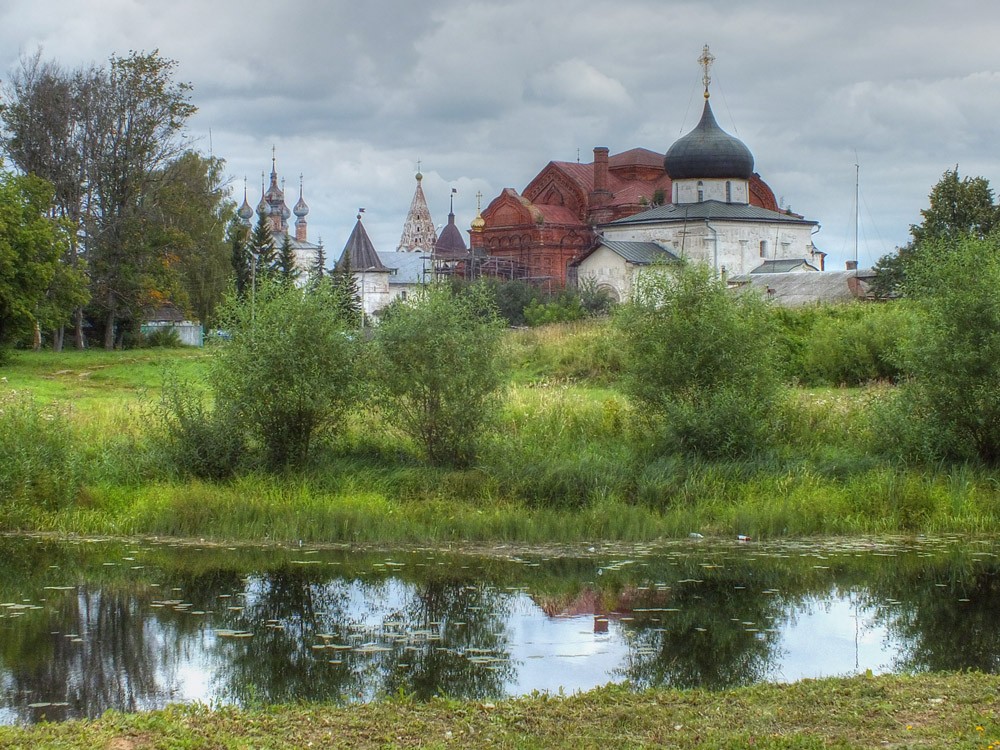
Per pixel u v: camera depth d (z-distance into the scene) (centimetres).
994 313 3228
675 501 3005
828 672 1739
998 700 1454
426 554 2606
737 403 3338
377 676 1720
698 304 3531
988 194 8344
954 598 2216
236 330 3212
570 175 15762
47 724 1393
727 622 2034
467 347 3194
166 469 3127
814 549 2672
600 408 3819
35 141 8706
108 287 8906
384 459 3247
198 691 1648
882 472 3142
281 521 2788
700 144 13638
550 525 2819
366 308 18400
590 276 12862
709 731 1355
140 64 9062
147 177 9150
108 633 1948
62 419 3256
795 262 12838
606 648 1880
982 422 3241
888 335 5050
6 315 6881
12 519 2841
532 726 1397
